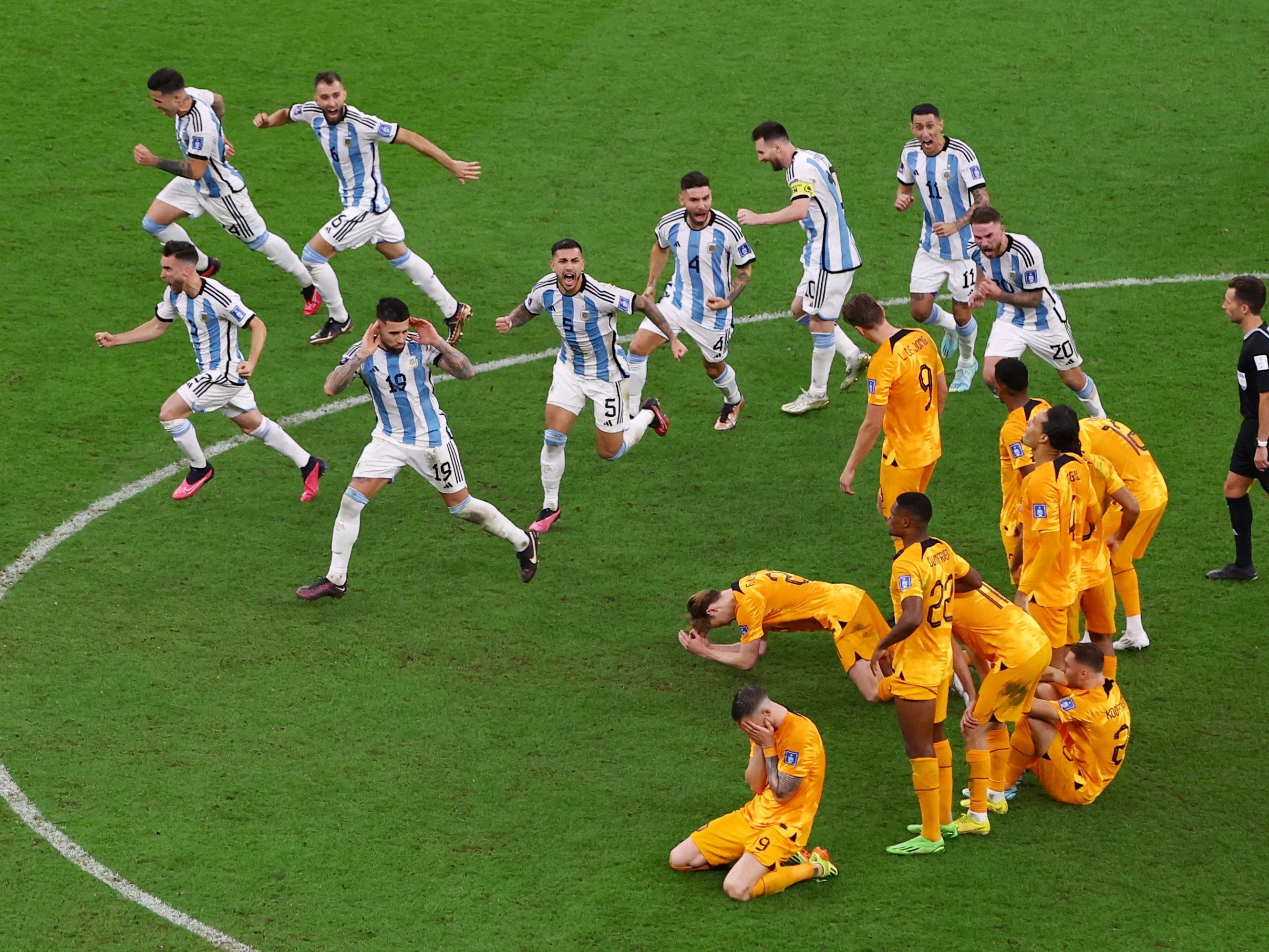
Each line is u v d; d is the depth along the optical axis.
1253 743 31.86
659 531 40.09
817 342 44.44
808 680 34.38
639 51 69.94
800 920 27.19
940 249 45.72
